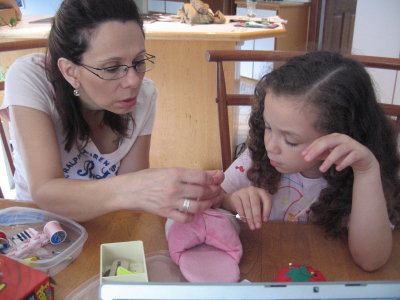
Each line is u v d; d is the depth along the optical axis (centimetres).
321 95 77
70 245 76
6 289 56
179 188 72
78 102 100
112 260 72
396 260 76
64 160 111
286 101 78
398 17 280
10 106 95
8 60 246
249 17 268
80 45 82
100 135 114
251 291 48
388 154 91
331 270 72
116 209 77
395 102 288
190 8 238
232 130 253
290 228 83
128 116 111
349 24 475
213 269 69
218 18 240
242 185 108
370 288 47
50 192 82
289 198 105
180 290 48
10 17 244
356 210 76
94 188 78
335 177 91
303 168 83
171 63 241
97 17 80
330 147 73
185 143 261
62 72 89
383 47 293
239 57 118
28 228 80
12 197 227
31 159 90
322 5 454
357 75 82
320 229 83
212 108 247
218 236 73
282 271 69
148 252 76
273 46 440
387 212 78
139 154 121
